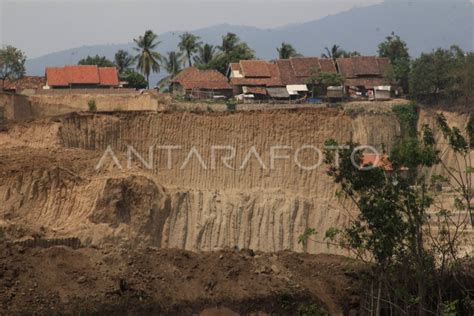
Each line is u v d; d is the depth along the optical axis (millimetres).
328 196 136500
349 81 191750
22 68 195500
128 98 171750
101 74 195250
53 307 88812
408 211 80562
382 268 82125
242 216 132375
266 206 133625
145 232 124312
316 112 143750
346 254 127750
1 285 89688
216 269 97500
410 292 86500
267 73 189625
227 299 93875
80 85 192375
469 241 98375
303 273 99688
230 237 130500
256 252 105812
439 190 109625
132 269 95062
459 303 90312
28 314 87500
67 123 137500
